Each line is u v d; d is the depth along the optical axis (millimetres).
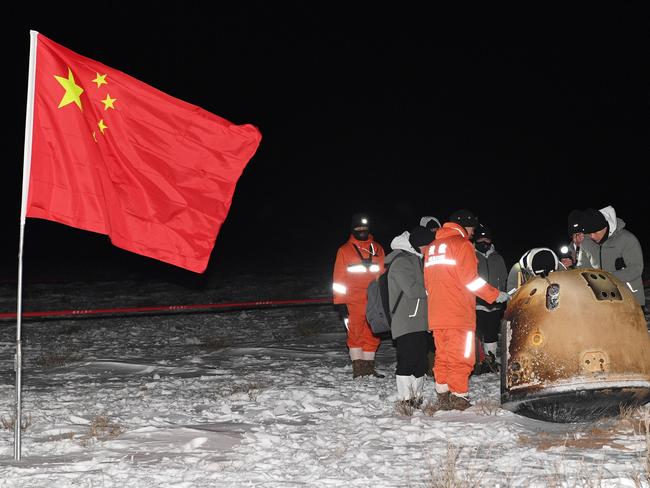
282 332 17609
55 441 8125
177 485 6441
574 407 7941
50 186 7488
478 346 11625
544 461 6867
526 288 8328
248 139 7789
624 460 6797
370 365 11938
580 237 9461
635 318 8000
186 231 7812
